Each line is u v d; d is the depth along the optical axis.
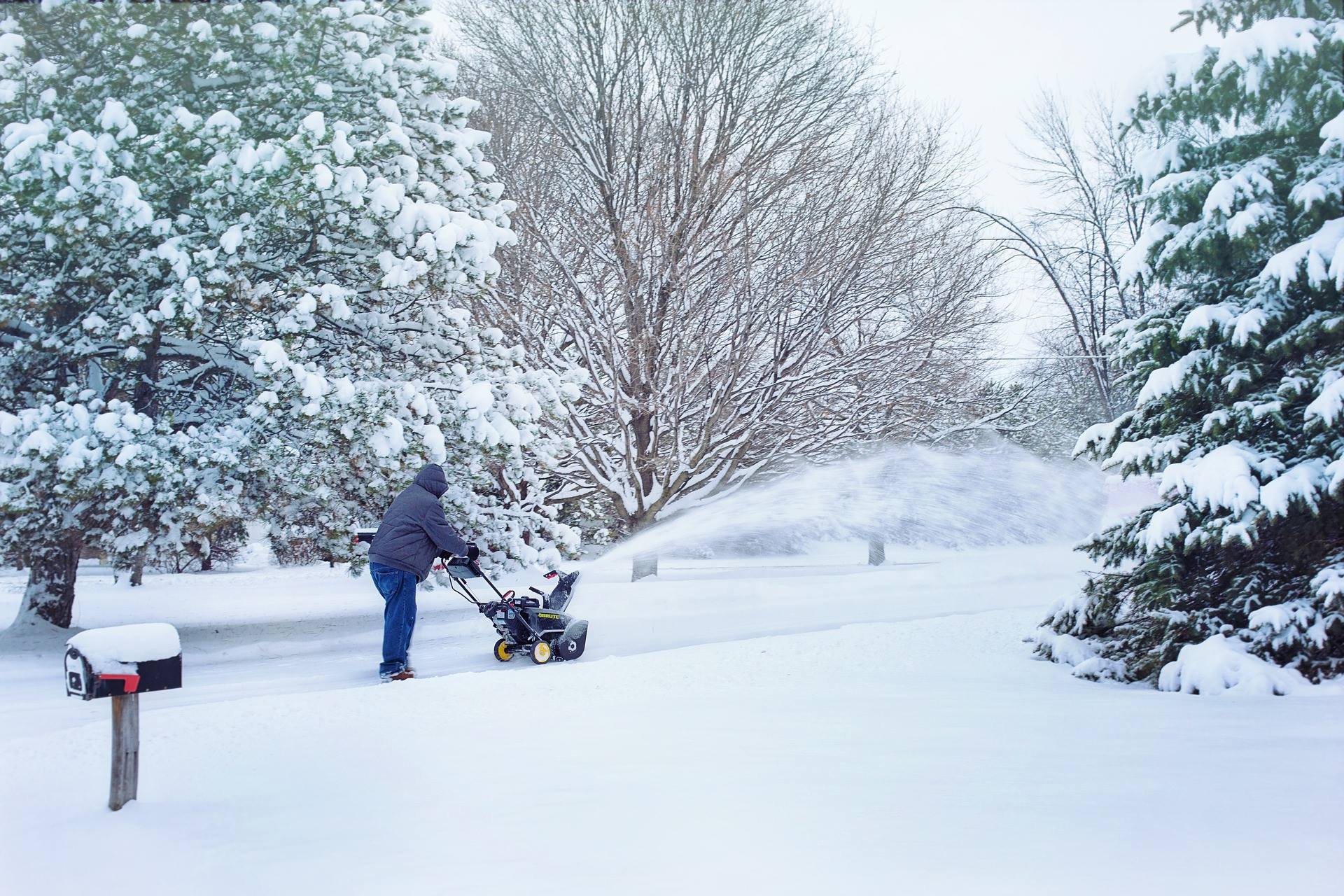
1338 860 2.85
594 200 17.75
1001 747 4.59
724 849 3.10
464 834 3.40
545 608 8.97
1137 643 7.52
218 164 10.11
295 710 5.84
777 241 17.14
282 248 11.43
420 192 11.66
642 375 16.44
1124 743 4.65
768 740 4.81
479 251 11.78
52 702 7.33
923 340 17.95
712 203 16.64
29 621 11.77
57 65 10.91
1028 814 3.41
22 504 9.29
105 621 13.26
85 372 11.41
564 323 16.91
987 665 7.71
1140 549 7.75
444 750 4.77
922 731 5.01
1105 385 22.30
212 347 11.42
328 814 3.75
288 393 10.10
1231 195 7.29
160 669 4.04
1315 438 7.04
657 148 17.47
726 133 16.98
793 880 2.78
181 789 4.25
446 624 12.07
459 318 12.55
